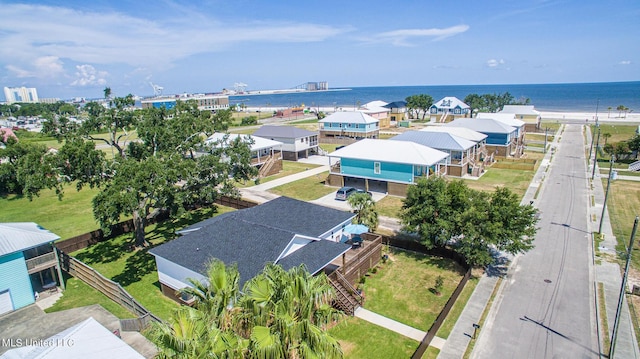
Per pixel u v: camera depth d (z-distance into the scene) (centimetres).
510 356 1781
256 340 1130
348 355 1828
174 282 2297
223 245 2294
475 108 11088
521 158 6028
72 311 2253
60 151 2677
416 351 1708
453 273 2598
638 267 2577
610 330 1941
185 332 1175
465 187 2747
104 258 2975
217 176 3228
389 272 2644
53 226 3675
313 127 10144
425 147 4659
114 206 2447
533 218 2583
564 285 2378
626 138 7544
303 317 1230
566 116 12369
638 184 4525
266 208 2930
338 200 4206
